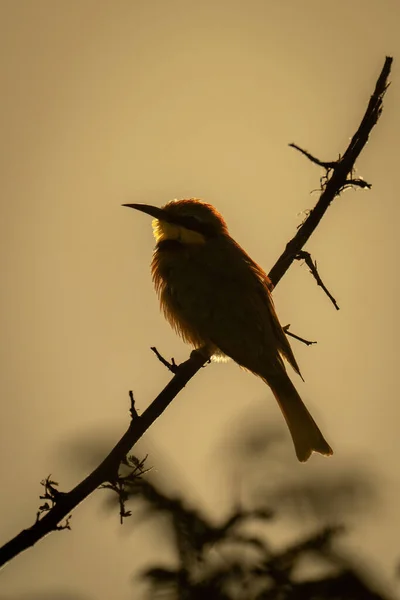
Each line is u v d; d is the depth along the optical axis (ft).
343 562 19.01
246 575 19.01
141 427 26.43
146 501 20.86
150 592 19.13
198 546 19.63
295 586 18.61
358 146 35.27
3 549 23.67
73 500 24.32
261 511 20.25
